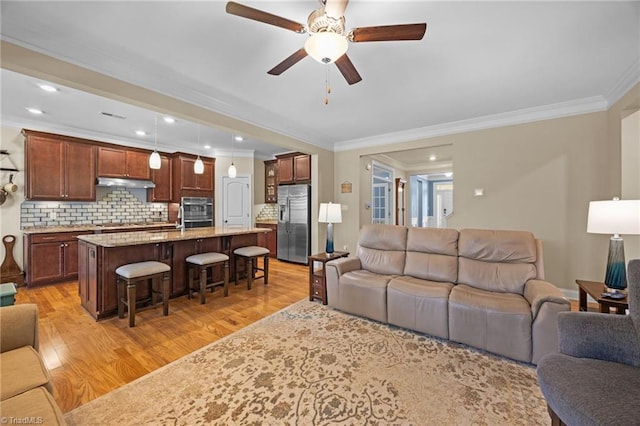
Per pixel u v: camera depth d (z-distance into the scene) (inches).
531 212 142.4
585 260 131.3
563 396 42.9
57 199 167.0
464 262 109.5
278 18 59.3
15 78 107.9
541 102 131.4
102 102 131.9
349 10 70.2
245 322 109.1
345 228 210.8
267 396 66.6
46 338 95.3
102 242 106.7
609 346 51.5
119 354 85.2
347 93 120.9
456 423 58.5
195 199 229.5
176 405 63.6
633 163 111.3
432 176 342.3
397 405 63.8
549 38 81.4
